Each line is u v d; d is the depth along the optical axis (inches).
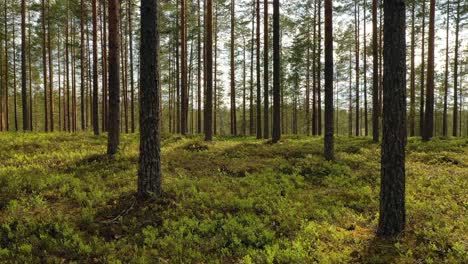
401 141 263.1
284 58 1269.7
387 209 265.7
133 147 576.4
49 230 255.4
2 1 1122.0
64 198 323.0
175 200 330.0
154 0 320.8
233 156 565.0
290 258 230.2
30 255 222.8
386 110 263.6
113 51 502.0
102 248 235.5
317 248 245.0
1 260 215.8
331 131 544.7
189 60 1314.0
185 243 251.9
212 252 244.2
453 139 835.4
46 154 512.1
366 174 462.0
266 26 862.5
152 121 324.5
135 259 224.8
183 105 885.8
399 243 248.1
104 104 1070.4
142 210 299.3
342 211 323.6
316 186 418.9
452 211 314.0
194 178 418.9
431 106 810.8
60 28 1203.9
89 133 800.9
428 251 237.3
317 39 1096.8
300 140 807.1
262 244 255.9
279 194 374.9
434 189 390.0
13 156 494.3
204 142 695.1
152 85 322.7
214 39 1237.7
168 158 511.2
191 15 1090.1
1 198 305.3
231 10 1127.0
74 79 1334.9
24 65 909.2
